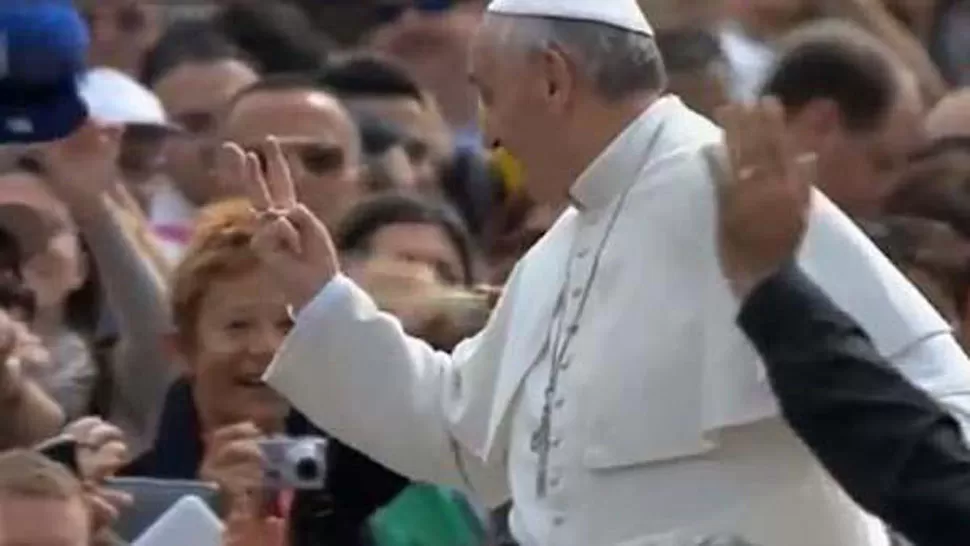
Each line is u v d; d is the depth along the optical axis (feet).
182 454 63.21
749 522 52.34
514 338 55.31
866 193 73.00
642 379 52.95
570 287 54.39
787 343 48.06
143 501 58.90
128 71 100.32
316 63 98.02
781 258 48.34
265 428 62.28
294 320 56.39
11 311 66.90
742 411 51.96
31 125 65.10
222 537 57.36
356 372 56.18
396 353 56.24
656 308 53.06
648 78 54.54
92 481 57.72
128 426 68.28
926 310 51.57
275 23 98.32
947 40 105.19
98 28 101.09
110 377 68.54
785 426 51.70
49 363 65.67
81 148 71.97
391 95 84.99
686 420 52.65
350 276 64.64
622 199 54.13
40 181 69.77
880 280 51.47
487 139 55.31
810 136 73.05
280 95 75.61
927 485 47.50
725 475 52.60
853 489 47.96
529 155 54.75
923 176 69.10
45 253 68.49
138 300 70.85
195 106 87.92
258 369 62.03
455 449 56.34
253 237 57.11
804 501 52.39
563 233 55.31
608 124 54.34
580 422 53.62
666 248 53.26
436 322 62.44
